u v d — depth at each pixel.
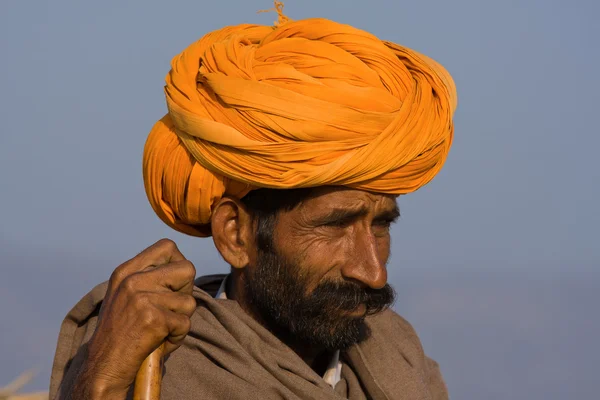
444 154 12.09
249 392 11.37
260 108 11.14
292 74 11.30
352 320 11.70
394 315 14.12
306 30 11.77
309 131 11.08
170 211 12.31
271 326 12.13
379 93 11.35
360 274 11.50
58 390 11.45
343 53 11.48
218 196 11.84
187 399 11.34
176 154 11.83
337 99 11.18
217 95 11.41
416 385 13.16
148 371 10.05
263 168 11.27
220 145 11.36
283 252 11.66
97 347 10.06
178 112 11.49
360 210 11.48
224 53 11.57
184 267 10.27
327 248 11.56
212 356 11.59
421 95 11.62
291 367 11.66
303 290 11.60
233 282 12.47
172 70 11.91
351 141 11.15
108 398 9.98
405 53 12.02
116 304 10.08
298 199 11.53
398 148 11.26
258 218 11.87
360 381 12.95
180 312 10.15
